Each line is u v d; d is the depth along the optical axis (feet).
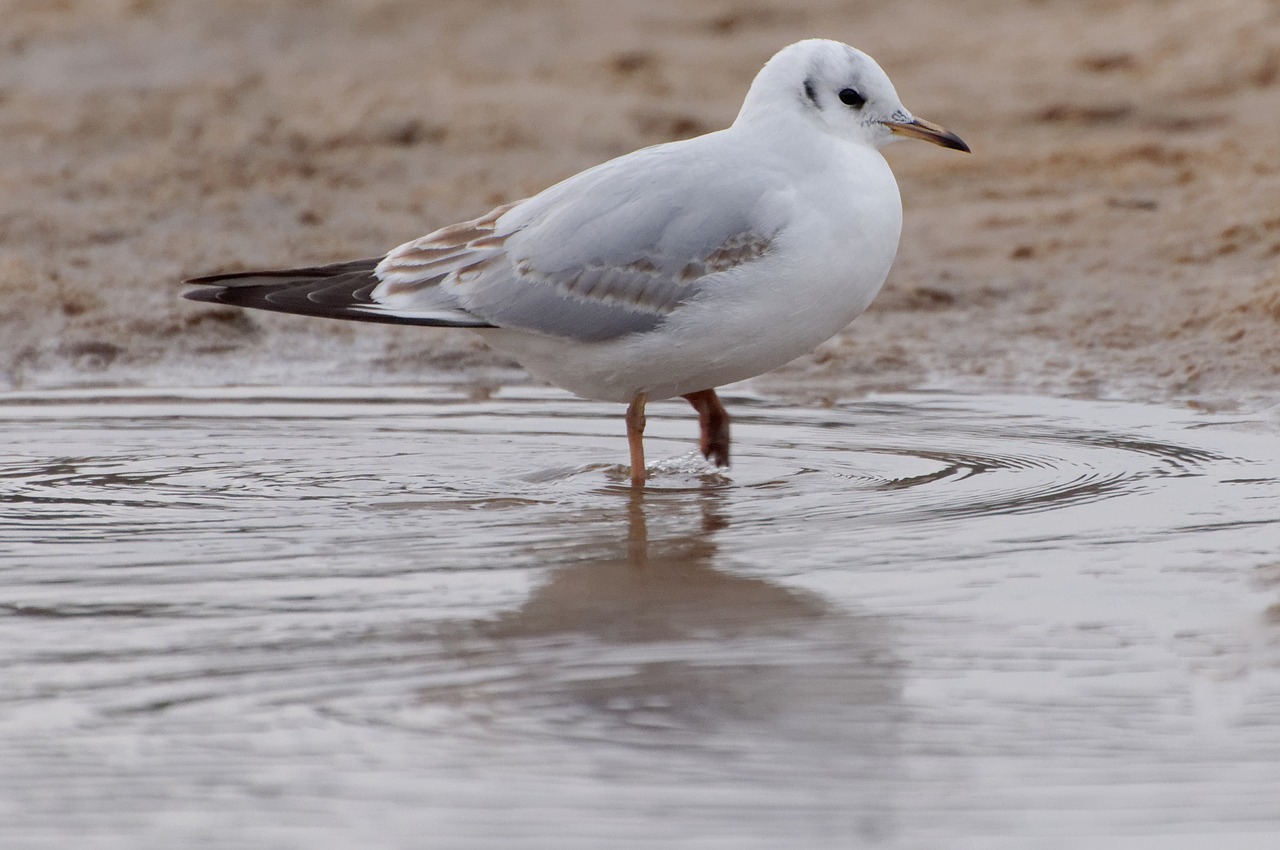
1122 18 93.35
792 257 35.94
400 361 52.95
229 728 24.63
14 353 53.47
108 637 28.27
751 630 28.22
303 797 22.50
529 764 23.34
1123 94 81.46
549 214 37.63
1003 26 95.55
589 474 39.29
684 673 26.35
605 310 36.88
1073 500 35.70
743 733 24.18
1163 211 64.23
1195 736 23.71
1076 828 21.38
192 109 85.20
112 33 102.27
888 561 31.81
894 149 76.38
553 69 92.17
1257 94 80.38
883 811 21.79
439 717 24.90
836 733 24.09
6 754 23.88
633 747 23.79
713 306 36.29
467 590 30.55
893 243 37.09
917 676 26.09
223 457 41.01
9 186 71.82
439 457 41.01
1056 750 23.43
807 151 36.78
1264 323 50.60
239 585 30.91
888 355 51.55
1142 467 38.47
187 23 103.91
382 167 74.95
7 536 34.12
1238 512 34.42
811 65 37.29
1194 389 46.88
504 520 35.29
